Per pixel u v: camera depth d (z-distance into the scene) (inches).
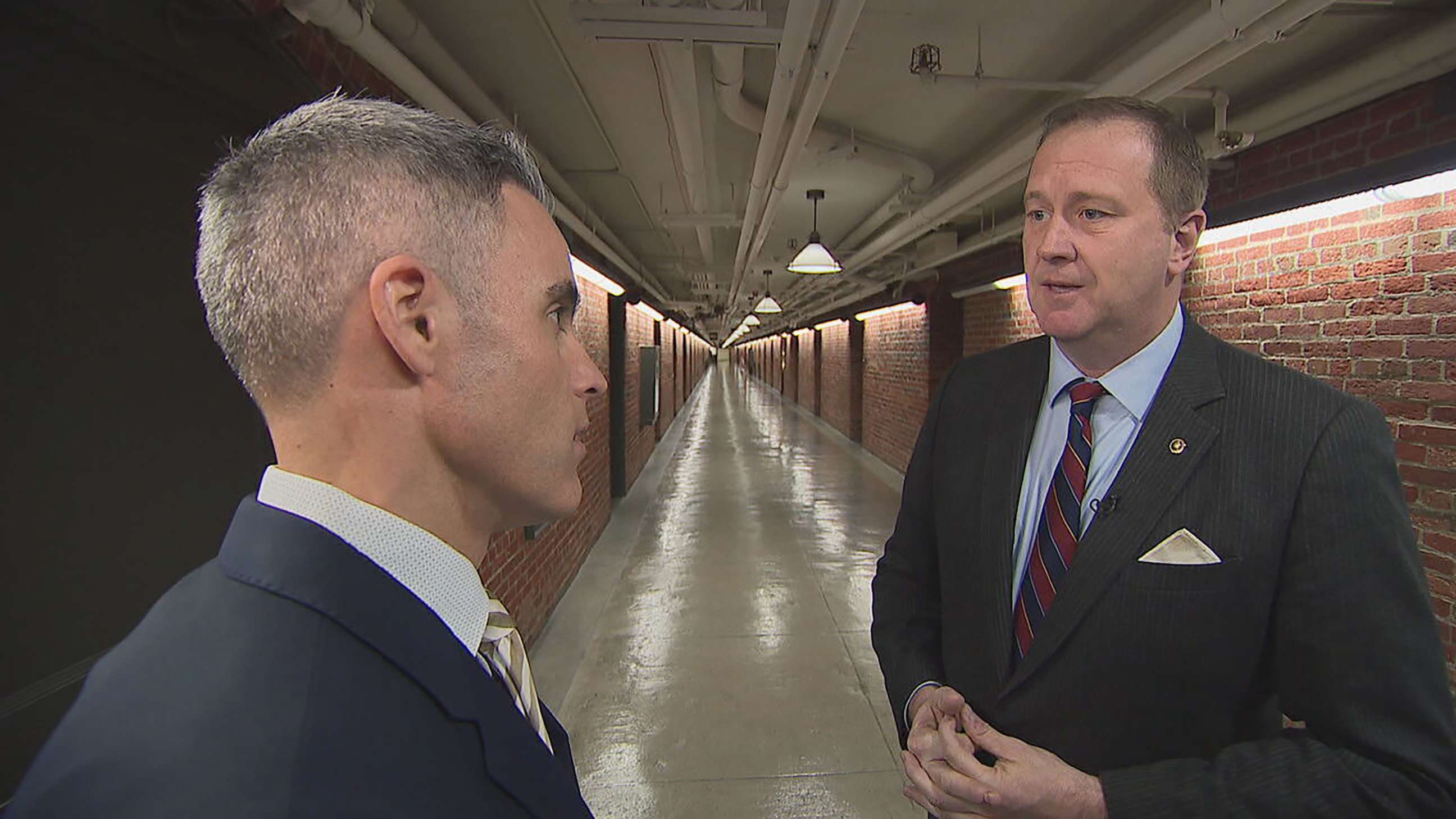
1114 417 37.1
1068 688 34.7
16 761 32.1
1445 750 27.9
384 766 15.5
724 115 119.7
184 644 15.7
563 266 22.7
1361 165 91.2
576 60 92.8
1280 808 28.7
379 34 60.9
